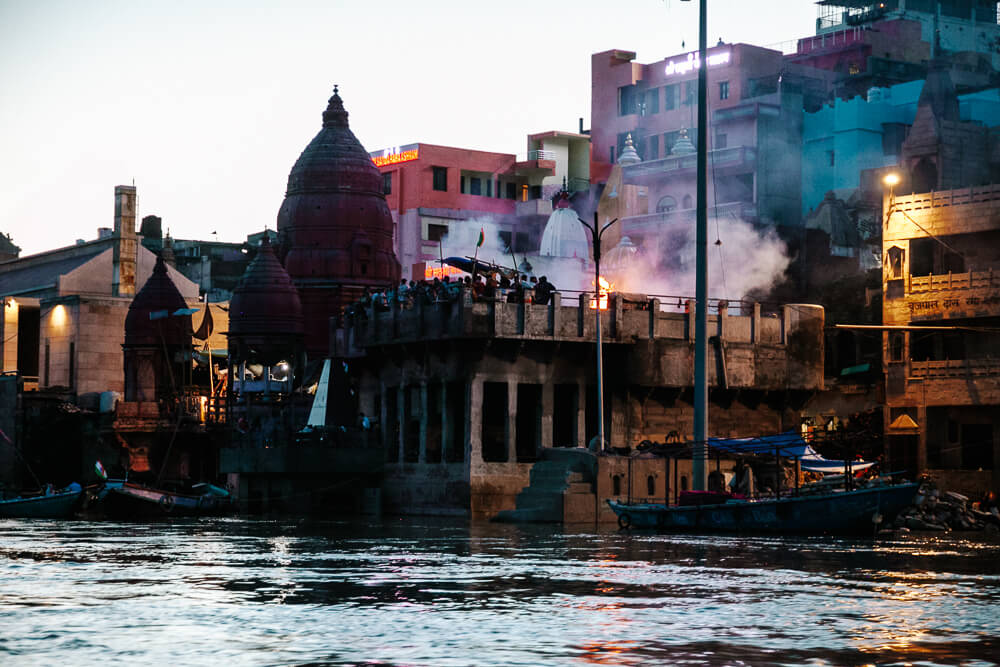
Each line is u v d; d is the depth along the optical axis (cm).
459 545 4466
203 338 10225
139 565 3634
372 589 2972
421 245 12406
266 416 8706
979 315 6575
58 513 7269
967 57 13425
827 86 12319
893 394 6869
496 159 12975
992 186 6600
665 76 12744
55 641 2191
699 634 2270
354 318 7338
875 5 14800
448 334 6425
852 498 4959
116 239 11025
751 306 6906
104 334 10769
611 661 2000
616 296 6612
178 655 2053
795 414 7069
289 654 2059
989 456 6638
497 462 6475
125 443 9688
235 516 7112
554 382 6569
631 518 5497
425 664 1973
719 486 6175
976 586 3077
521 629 2320
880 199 10462
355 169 9788
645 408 6750
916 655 2067
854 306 8825
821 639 2223
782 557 3934
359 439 7131
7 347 11512
